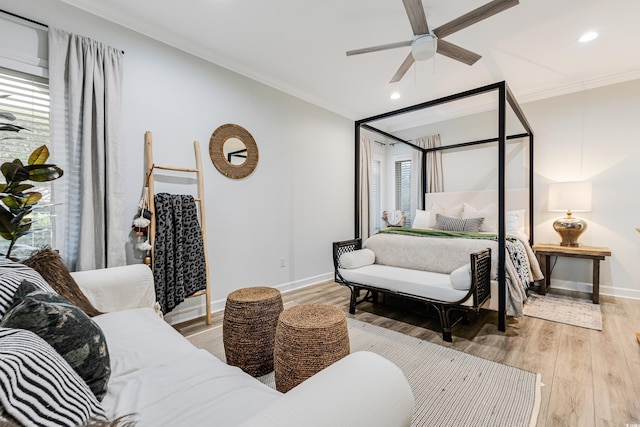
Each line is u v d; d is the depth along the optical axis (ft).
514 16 7.70
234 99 10.41
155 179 8.45
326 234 14.33
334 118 14.76
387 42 9.03
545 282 11.50
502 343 7.48
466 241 9.43
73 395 2.05
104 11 7.44
